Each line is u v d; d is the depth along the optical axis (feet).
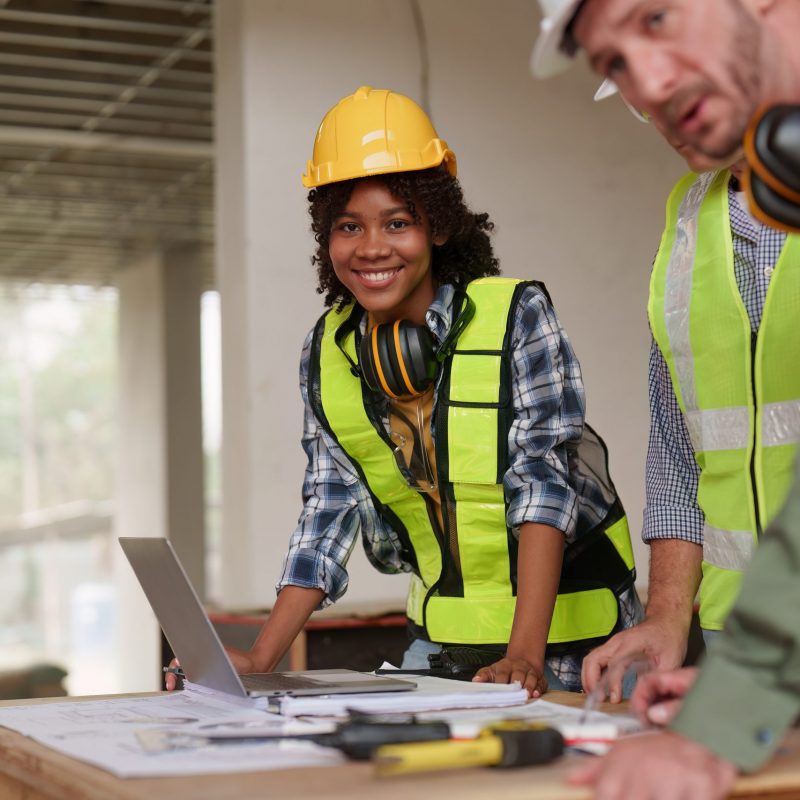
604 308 14.57
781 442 4.56
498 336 5.64
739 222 4.72
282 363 13.56
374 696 4.10
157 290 35.09
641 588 12.69
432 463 5.85
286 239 13.70
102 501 91.76
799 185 2.89
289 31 13.85
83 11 19.57
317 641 9.80
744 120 3.08
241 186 13.75
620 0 3.06
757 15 3.01
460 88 14.32
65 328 92.38
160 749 3.27
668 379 5.12
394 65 14.15
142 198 30.60
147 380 35.40
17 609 76.43
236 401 13.83
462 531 5.74
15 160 27.25
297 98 13.83
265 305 13.57
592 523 5.94
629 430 14.53
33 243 35.22
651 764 2.69
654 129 14.85
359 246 5.70
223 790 2.78
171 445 33.99
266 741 3.39
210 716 3.98
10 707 4.50
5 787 3.79
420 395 5.74
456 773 2.93
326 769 3.01
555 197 14.51
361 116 5.76
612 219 14.67
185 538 33.47
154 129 25.13
